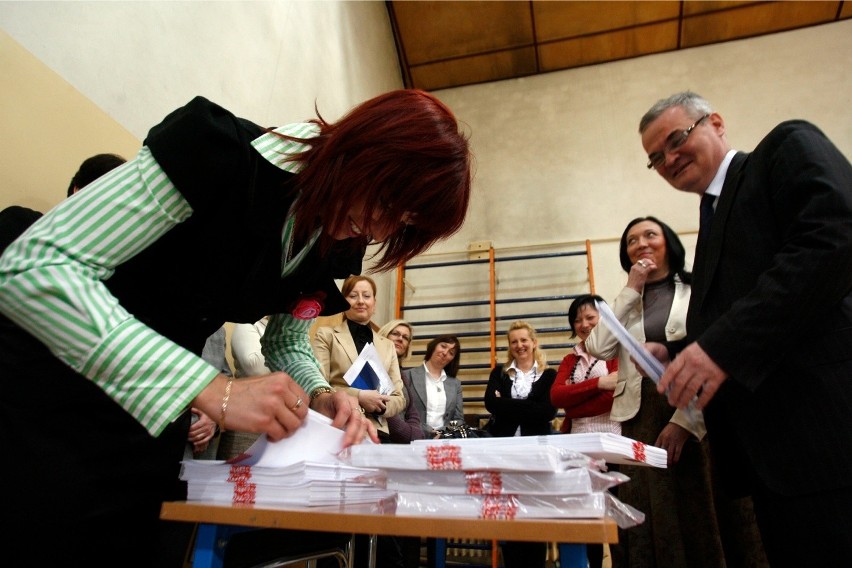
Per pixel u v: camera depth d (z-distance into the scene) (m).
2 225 1.04
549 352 4.18
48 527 0.55
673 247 1.74
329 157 0.66
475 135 5.11
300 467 0.56
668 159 1.34
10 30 1.38
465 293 4.59
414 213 0.70
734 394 0.92
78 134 1.56
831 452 0.78
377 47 4.67
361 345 2.40
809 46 4.54
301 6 3.25
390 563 2.09
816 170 0.88
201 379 0.54
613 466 1.70
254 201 0.66
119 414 0.61
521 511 0.50
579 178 4.70
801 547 0.79
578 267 4.41
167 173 0.58
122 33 1.78
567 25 4.84
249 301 0.74
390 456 0.55
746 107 4.48
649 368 0.93
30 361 0.58
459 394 2.89
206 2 2.27
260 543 0.77
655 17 4.71
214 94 2.29
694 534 1.36
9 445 0.55
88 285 0.52
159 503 0.67
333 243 0.76
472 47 5.07
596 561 1.92
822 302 0.80
